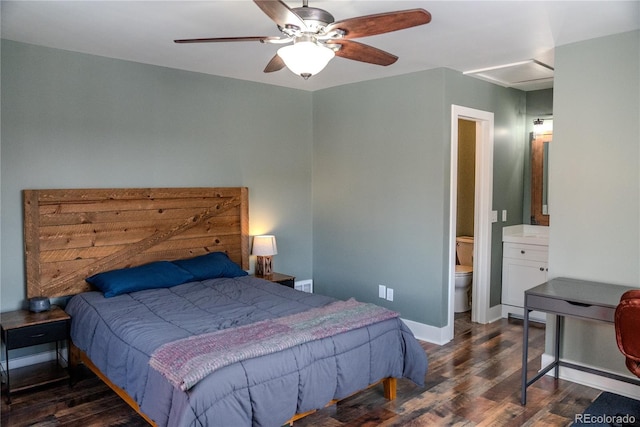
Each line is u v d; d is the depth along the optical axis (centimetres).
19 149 341
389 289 453
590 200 328
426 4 257
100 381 338
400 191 439
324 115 505
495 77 441
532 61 381
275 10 203
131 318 299
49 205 353
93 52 363
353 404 305
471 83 436
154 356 243
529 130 514
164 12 273
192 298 348
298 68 241
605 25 294
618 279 319
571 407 301
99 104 375
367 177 466
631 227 312
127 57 378
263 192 483
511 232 507
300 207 515
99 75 374
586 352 338
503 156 486
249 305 331
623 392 319
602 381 327
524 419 286
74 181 366
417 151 424
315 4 256
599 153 323
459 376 349
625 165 312
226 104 450
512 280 492
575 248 336
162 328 279
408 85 427
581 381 336
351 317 297
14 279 345
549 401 310
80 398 311
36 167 349
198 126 432
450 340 427
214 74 438
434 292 418
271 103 484
